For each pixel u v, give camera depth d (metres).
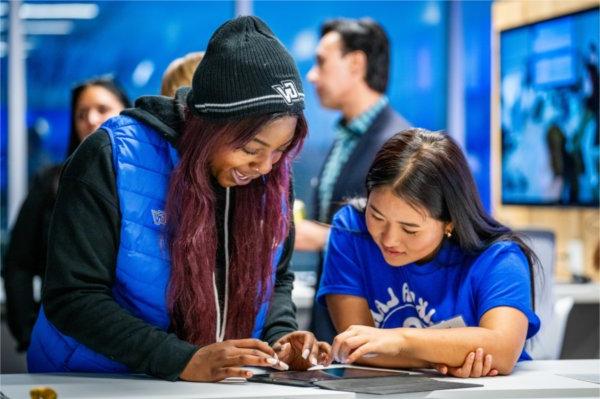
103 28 6.29
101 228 1.82
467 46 6.50
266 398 1.64
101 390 1.70
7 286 3.26
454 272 2.17
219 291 1.98
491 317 2.04
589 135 4.82
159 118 1.89
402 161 2.00
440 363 1.94
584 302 4.34
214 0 6.38
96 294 1.82
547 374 2.00
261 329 2.09
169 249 1.88
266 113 1.76
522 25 5.45
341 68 3.54
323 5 6.47
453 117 6.48
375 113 3.49
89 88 3.36
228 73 1.77
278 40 1.85
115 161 1.83
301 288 4.51
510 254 2.12
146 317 1.92
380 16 6.51
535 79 5.32
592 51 4.82
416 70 6.54
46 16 6.22
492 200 5.98
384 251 2.09
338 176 3.34
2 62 6.12
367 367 2.03
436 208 2.01
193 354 1.79
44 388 1.52
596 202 4.77
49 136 6.27
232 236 1.98
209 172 1.89
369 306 2.27
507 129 5.63
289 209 2.05
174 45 6.38
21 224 3.23
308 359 1.90
